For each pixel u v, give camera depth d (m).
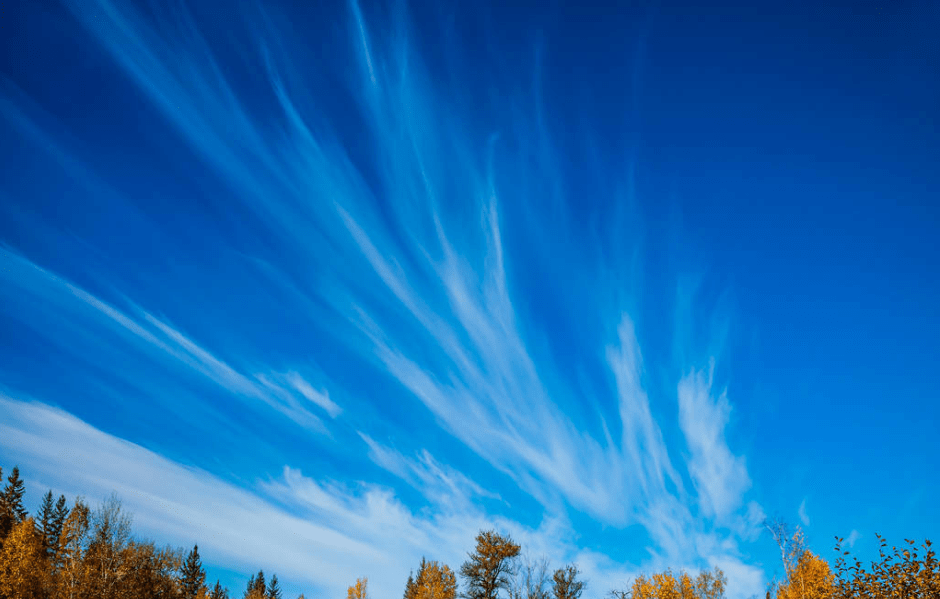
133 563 37.50
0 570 35.66
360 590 55.59
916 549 15.25
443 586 46.69
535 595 38.78
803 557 22.77
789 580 22.47
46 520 61.78
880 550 15.91
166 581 41.34
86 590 33.34
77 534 35.06
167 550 42.22
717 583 28.05
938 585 14.31
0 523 58.28
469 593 40.94
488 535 42.12
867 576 16.03
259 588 77.44
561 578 39.56
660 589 26.95
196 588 57.00
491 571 40.66
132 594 35.91
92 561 34.84
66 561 34.62
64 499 63.78
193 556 58.59
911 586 15.02
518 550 40.84
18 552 36.81
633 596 28.25
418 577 57.75
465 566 41.84
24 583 34.84
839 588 16.72
